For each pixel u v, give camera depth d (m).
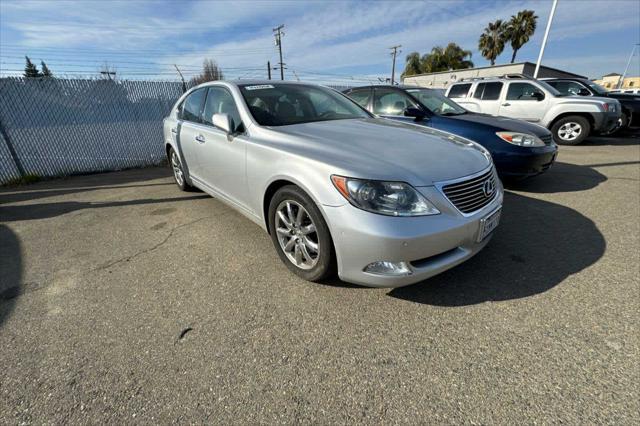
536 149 3.99
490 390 1.51
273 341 1.84
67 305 2.23
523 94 8.09
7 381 1.63
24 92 5.79
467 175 2.06
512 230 3.16
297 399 1.49
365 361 1.69
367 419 1.40
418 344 1.79
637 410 1.39
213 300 2.23
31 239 3.33
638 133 10.11
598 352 1.70
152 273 2.61
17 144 5.84
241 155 2.69
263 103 2.98
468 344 1.78
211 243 3.08
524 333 1.84
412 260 1.84
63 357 1.77
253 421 1.40
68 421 1.42
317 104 3.32
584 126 7.65
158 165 7.32
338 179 1.90
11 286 2.48
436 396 1.49
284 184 2.38
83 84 6.28
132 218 3.82
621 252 2.69
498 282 2.32
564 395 1.47
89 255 2.94
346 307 2.10
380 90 5.43
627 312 1.98
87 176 6.40
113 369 1.68
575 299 2.12
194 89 3.96
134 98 6.82
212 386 1.57
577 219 3.39
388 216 1.79
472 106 8.20
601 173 5.18
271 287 2.35
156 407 1.47
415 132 2.71
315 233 2.22
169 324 2.01
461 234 1.95
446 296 2.18
